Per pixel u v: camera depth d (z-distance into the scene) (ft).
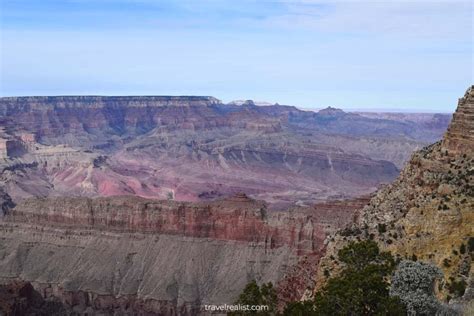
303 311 209.56
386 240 264.11
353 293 199.52
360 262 233.35
